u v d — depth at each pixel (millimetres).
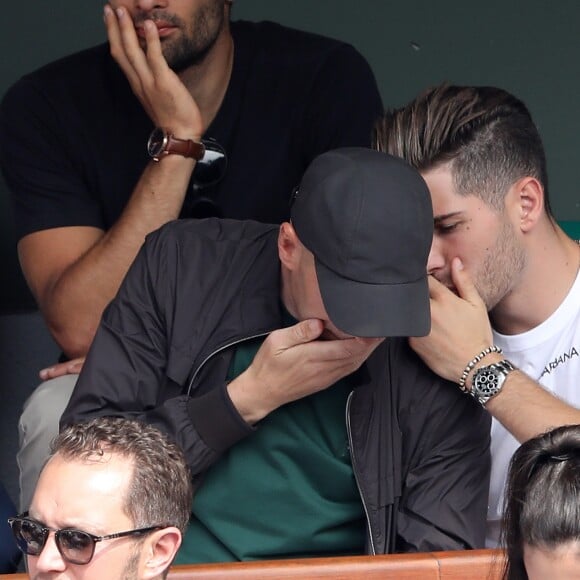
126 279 10805
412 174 9562
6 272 18219
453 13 18141
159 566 8141
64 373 12852
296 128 13875
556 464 7129
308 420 10281
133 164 13875
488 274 10680
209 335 10430
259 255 10609
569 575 6918
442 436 10492
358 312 9141
